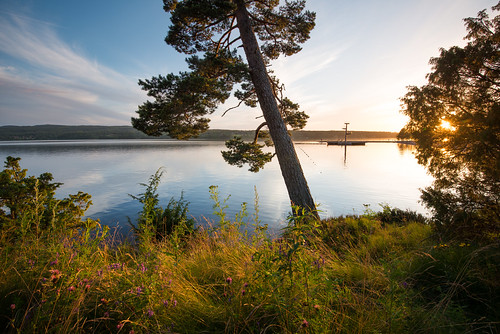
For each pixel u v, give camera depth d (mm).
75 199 5188
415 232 5031
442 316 2062
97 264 2527
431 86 4391
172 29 8680
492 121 3361
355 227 6273
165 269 2580
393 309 2061
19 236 2768
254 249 3203
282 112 9953
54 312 1823
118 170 38031
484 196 3750
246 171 38375
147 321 1817
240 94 9422
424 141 4402
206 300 2301
